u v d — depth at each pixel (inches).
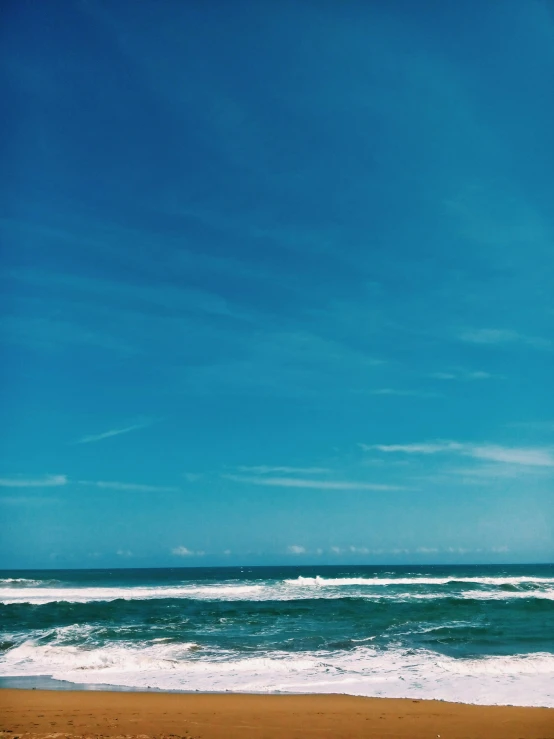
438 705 380.2
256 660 524.7
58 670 502.6
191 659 536.1
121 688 436.5
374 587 1395.2
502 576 2287.2
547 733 317.7
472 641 622.8
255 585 1514.5
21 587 1515.7
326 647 589.0
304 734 316.5
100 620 805.2
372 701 391.2
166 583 1695.4
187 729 323.0
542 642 618.2
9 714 354.9
